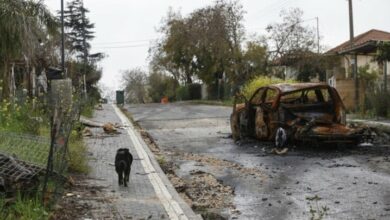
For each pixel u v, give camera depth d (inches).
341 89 1011.9
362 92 1006.4
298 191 376.8
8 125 475.2
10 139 351.9
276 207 332.8
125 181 369.4
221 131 796.0
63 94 568.1
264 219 305.7
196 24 2006.6
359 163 483.2
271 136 619.2
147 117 1084.5
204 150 598.9
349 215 308.5
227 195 370.6
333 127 573.9
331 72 1262.3
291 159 516.4
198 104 1732.3
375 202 337.7
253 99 683.4
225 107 1414.9
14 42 681.6
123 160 368.5
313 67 1734.7
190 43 2021.4
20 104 581.6
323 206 330.0
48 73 962.1
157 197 337.7
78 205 307.3
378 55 941.2
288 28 1862.7
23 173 298.8
